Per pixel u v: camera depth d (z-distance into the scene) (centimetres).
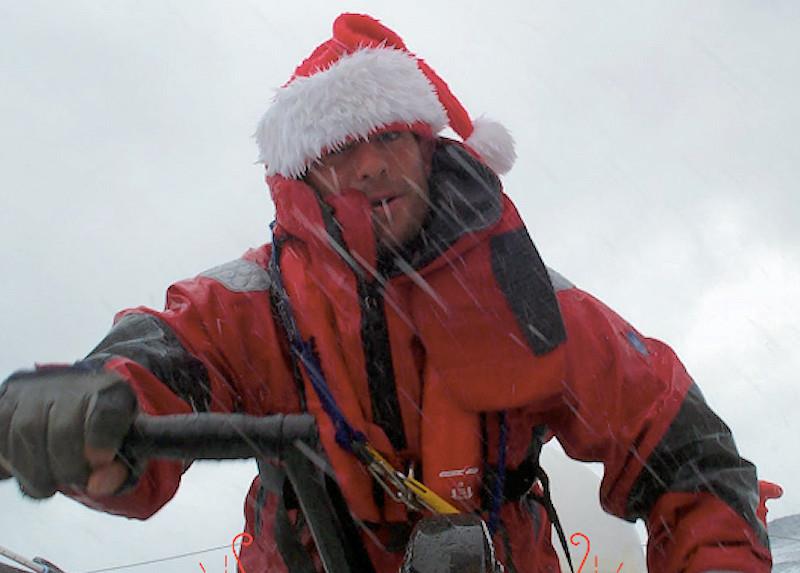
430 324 170
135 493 151
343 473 158
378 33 212
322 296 172
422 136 182
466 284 169
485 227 169
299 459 126
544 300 171
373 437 168
